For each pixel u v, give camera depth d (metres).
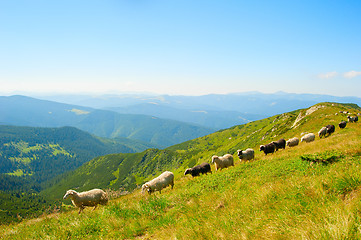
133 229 7.76
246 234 4.91
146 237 7.20
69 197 12.40
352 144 13.07
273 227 4.68
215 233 5.55
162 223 7.78
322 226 4.04
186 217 7.61
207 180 13.09
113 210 10.05
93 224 8.81
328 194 5.60
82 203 12.99
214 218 6.69
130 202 11.84
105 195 14.02
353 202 4.62
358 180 5.59
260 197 7.20
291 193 6.55
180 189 13.05
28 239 8.72
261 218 5.56
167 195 11.86
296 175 9.20
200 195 10.49
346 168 7.22
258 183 9.92
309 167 10.05
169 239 6.18
